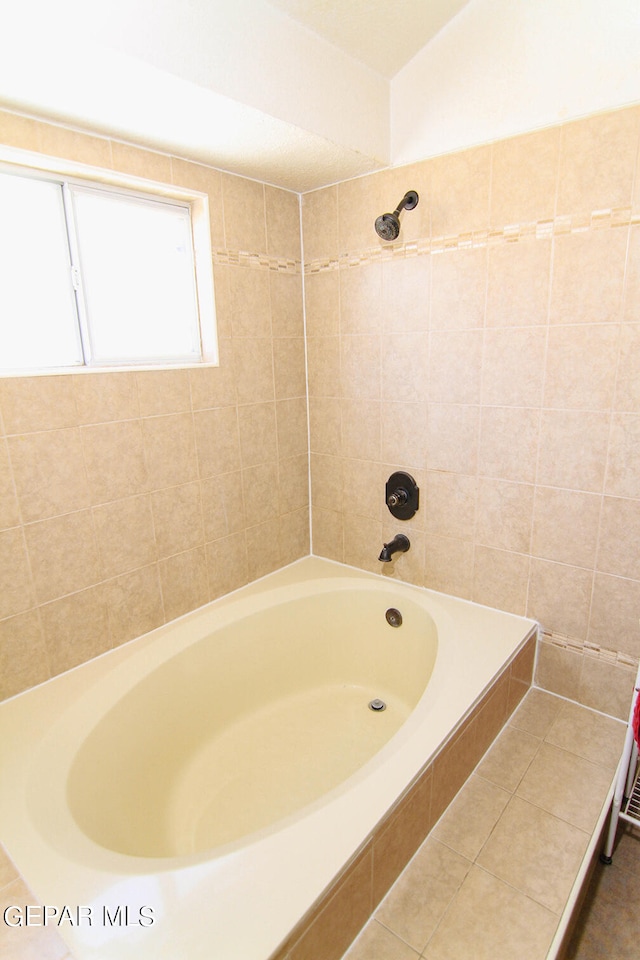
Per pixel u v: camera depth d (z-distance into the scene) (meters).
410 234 1.97
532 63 1.60
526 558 1.95
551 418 1.78
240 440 2.18
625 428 1.64
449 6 1.62
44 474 1.60
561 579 1.88
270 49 1.47
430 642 2.03
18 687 1.63
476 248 1.82
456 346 1.94
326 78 1.65
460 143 1.79
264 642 2.09
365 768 1.31
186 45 1.28
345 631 2.26
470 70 1.71
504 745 1.74
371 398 2.24
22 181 1.53
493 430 1.92
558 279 1.68
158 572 1.96
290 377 2.37
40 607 1.64
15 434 1.52
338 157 1.84
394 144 1.94
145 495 1.88
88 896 1.02
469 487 2.03
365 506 2.38
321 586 2.25
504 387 1.86
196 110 1.45
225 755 1.88
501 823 1.45
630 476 1.66
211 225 1.93
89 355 1.72
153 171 1.73
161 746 1.74
